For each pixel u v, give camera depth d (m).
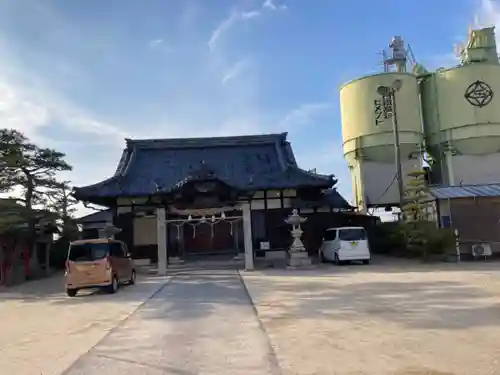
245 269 21.52
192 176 23.25
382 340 7.00
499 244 22.08
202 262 25.09
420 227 21.27
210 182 22.98
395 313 9.13
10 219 19.44
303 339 7.27
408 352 6.27
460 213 22.30
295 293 12.70
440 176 32.59
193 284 16.47
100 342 7.67
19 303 13.89
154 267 24.44
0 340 8.28
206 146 30.59
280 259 25.83
